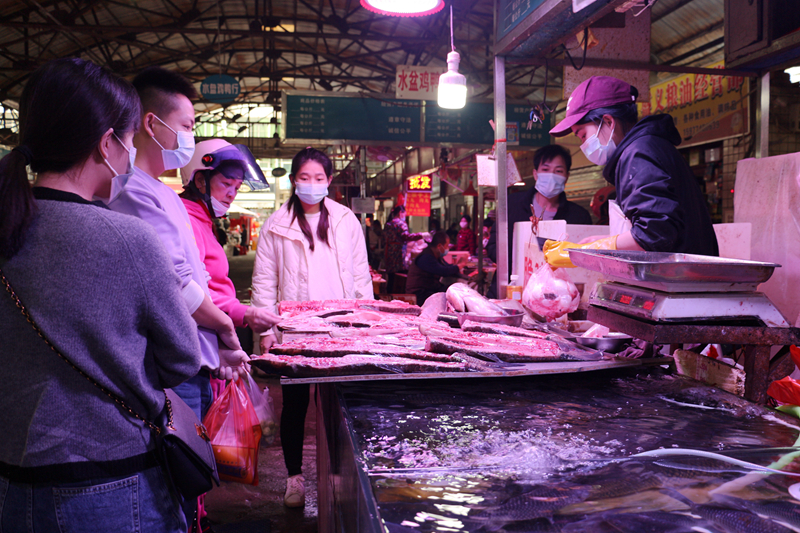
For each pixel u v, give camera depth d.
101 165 1.12
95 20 11.39
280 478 2.96
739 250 2.14
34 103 1.04
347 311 2.07
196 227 2.00
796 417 1.19
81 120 1.04
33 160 1.04
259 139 22.42
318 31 14.27
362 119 9.12
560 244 1.88
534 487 0.81
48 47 12.31
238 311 1.97
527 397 1.31
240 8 13.07
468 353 1.42
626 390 1.36
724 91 6.93
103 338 1.00
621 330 1.43
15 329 0.99
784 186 2.16
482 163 3.12
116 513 1.04
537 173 3.22
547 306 1.86
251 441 1.72
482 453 0.96
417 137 9.26
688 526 0.69
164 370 1.14
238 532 2.37
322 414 1.89
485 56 11.95
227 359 1.79
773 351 1.93
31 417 0.99
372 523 0.70
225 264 2.15
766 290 2.24
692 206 1.78
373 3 2.62
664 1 7.07
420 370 1.32
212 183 2.08
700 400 1.27
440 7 2.67
